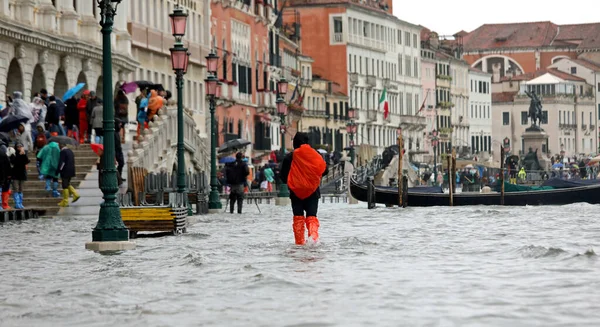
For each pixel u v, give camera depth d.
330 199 138.75
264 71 189.62
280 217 74.75
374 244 44.69
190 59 145.12
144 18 126.88
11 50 87.19
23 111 75.00
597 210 79.12
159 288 31.23
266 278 32.38
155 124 92.56
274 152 157.25
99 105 81.88
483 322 24.73
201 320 25.64
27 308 28.06
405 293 29.30
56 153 73.25
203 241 48.44
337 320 25.28
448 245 43.84
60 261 40.28
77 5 103.25
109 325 25.30
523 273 33.31
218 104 160.12
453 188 104.25
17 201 69.81
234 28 169.88
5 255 42.91
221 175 129.50
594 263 35.75
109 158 45.69
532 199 99.19
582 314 25.70
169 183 81.25
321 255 39.97
